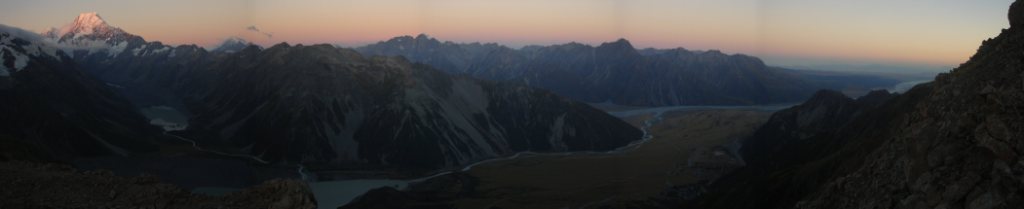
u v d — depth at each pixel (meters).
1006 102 35.25
